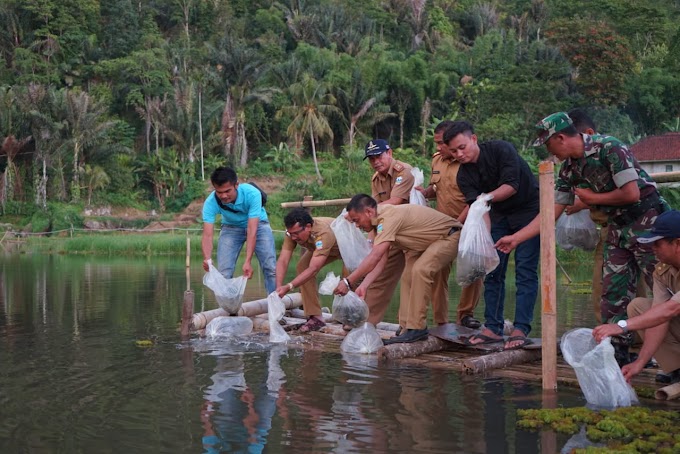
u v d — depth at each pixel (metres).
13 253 28.70
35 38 55.22
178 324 7.49
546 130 4.52
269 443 3.45
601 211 4.75
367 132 51.97
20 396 4.37
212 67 50.81
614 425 3.62
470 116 46.94
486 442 3.48
